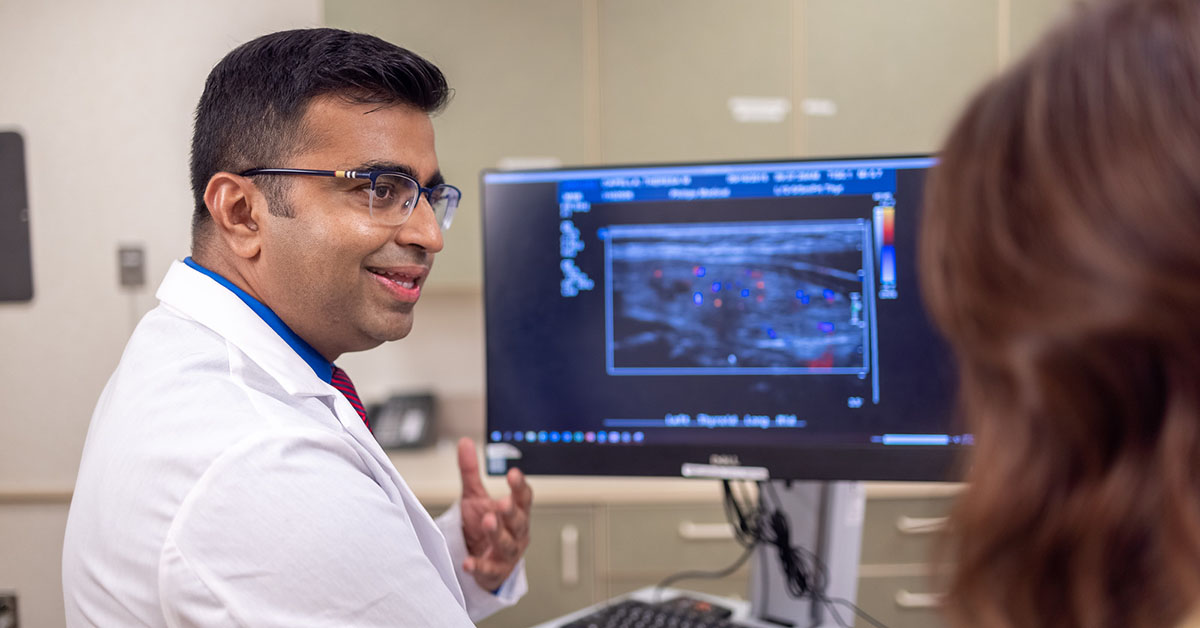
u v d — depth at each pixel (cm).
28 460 248
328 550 67
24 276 246
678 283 109
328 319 89
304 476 69
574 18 240
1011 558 32
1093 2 34
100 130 244
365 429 89
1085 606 30
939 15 237
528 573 224
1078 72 32
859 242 105
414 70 86
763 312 107
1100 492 30
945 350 102
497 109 242
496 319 113
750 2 238
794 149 240
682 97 240
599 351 111
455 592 89
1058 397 31
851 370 105
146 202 245
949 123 38
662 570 224
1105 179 29
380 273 88
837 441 105
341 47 84
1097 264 29
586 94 241
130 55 243
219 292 86
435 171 91
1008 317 32
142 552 68
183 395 75
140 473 70
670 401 109
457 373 283
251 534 66
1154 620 29
